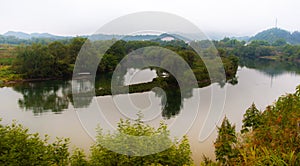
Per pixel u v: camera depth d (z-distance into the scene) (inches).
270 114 243.1
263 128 206.1
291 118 187.2
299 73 1694.1
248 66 2042.3
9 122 659.4
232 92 1011.3
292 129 174.2
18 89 1121.4
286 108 222.5
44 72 1294.3
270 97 962.1
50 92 1050.1
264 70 1827.0
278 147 162.4
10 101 909.8
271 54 2903.5
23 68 1334.9
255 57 2807.6
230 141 260.5
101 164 263.9
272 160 149.9
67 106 802.8
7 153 270.5
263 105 840.3
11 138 287.9
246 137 223.1
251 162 157.1
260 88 1139.3
